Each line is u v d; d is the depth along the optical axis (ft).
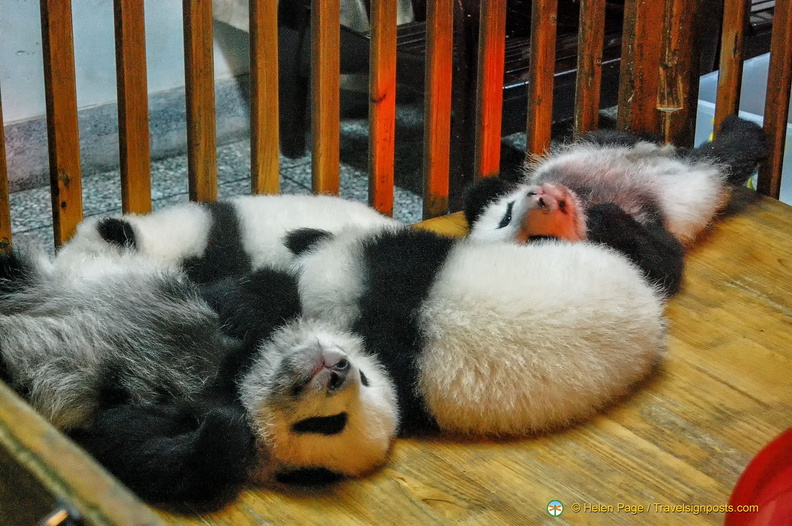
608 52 11.62
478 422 7.74
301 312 7.95
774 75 9.37
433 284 7.84
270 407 7.46
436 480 7.57
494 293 7.77
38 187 11.83
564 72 10.91
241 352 7.78
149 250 8.45
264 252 8.59
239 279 8.08
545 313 7.73
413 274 7.89
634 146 9.39
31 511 5.71
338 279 7.97
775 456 6.99
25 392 7.48
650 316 8.01
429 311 7.77
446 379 7.68
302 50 12.24
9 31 10.97
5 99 11.23
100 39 11.66
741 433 7.80
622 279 8.00
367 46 11.94
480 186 9.09
